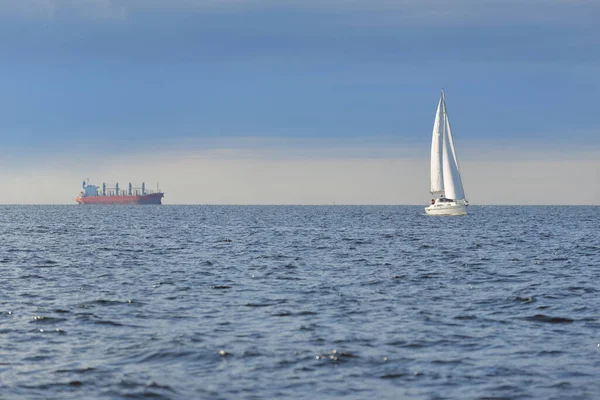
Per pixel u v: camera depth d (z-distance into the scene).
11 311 76.88
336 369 53.78
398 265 131.38
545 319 73.38
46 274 113.75
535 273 117.94
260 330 67.31
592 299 87.19
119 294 90.50
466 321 72.25
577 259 145.00
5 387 49.09
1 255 150.12
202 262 135.88
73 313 75.81
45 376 51.66
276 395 47.81
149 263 133.62
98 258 143.88
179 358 56.62
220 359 56.34
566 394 48.06
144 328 68.12
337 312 77.38
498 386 49.81
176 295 89.81
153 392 48.25
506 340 63.38
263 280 106.44
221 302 84.19
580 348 60.41
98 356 57.28
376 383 50.47
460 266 129.62
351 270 121.88
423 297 89.06
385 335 65.25
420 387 49.59
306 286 99.38
